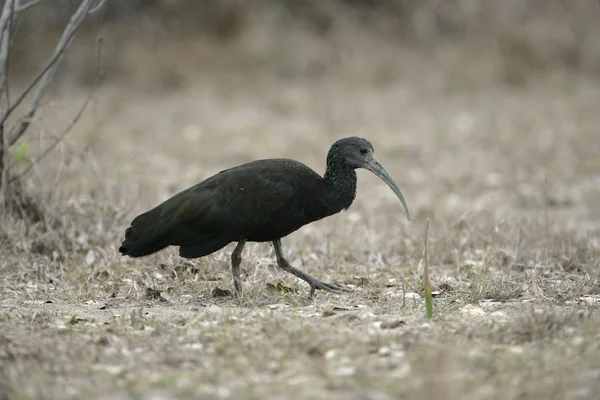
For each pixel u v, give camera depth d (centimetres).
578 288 1112
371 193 2030
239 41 3653
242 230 1059
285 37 3675
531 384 750
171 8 3706
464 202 1891
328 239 1396
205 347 860
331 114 2944
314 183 1090
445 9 3750
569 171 2202
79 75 3325
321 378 770
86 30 3444
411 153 2480
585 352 824
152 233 1069
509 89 3447
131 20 3647
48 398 726
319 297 1106
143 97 3300
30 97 2427
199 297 1119
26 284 1195
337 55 3644
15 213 1385
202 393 731
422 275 1203
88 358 827
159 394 736
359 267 1291
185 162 2373
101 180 1544
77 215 1409
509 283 1121
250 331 904
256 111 3072
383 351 827
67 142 1552
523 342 872
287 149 2520
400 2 3838
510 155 2402
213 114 3048
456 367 776
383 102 3203
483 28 3691
